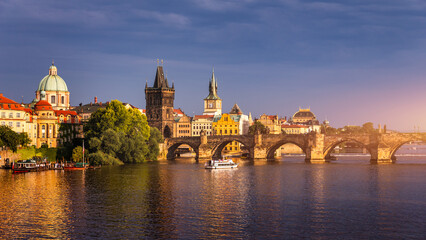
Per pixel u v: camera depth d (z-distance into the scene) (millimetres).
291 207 112312
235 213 105750
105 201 118312
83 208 110000
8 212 105562
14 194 126438
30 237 87938
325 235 89688
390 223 97812
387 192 133375
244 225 95875
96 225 95500
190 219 100375
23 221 98312
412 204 115938
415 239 87500
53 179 156125
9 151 190750
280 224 96812
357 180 159375
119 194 128250
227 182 153625
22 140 193875
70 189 135500
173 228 93625
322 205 114688
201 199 121812
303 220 100000
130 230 92250
